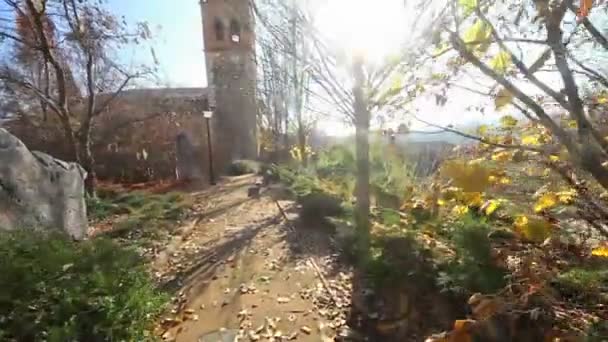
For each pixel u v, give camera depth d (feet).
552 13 3.05
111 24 34.06
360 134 12.58
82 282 8.37
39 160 18.83
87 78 34.24
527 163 4.98
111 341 7.79
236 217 25.85
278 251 17.61
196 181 51.11
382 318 9.90
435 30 3.85
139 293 9.04
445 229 10.38
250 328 11.09
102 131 54.49
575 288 5.42
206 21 72.18
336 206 19.80
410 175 15.84
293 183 29.84
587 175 3.97
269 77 40.57
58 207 19.19
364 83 11.51
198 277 15.19
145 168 59.36
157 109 63.05
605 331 4.66
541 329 5.15
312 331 10.69
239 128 73.72
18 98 44.11
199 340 10.50
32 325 7.20
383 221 13.12
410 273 9.67
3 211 15.43
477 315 5.76
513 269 6.64
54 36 32.73
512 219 7.04
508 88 3.22
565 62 3.07
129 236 20.42
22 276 8.02
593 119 3.51
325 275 14.12
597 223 4.62
